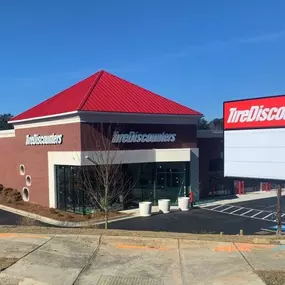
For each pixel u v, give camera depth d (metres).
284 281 6.51
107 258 8.05
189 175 33.69
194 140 34.38
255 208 31.66
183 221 26.19
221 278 6.79
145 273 7.16
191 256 8.14
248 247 8.70
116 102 31.23
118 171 29.70
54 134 31.42
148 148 31.72
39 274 7.04
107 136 29.52
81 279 6.83
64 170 30.44
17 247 8.83
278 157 8.63
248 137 9.08
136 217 27.70
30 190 35.06
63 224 25.78
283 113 8.51
